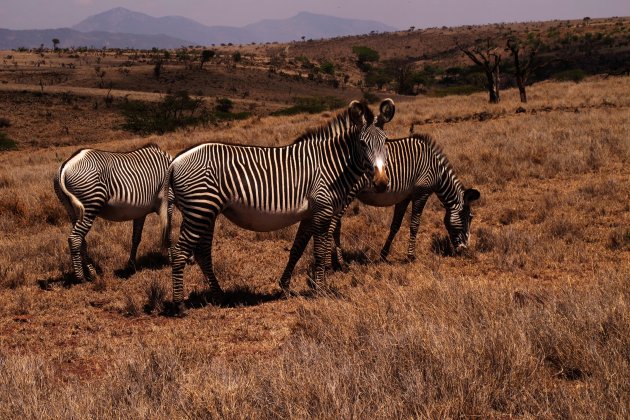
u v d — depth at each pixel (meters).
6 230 13.30
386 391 4.31
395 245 11.02
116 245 11.52
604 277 6.94
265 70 188.62
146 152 10.36
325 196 7.93
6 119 85.25
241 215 7.80
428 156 9.83
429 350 4.85
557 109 28.59
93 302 8.54
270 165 7.72
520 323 5.42
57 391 4.90
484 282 7.68
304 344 5.44
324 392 4.20
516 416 4.07
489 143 18.69
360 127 7.66
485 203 13.23
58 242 11.65
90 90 120.94
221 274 9.62
